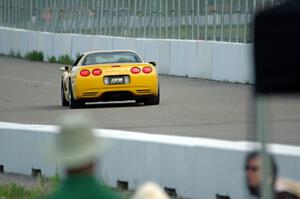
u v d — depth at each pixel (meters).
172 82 82.31
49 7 129.12
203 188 28.34
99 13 114.88
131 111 57.09
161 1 98.75
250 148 26.66
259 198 17.47
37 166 35.53
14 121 53.94
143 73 59.47
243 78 78.62
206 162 28.17
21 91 78.00
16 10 138.62
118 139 31.75
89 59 60.50
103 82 58.88
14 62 119.38
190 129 46.16
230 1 84.19
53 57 119.38
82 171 13.05
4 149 37.41
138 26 104.38
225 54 81.25
